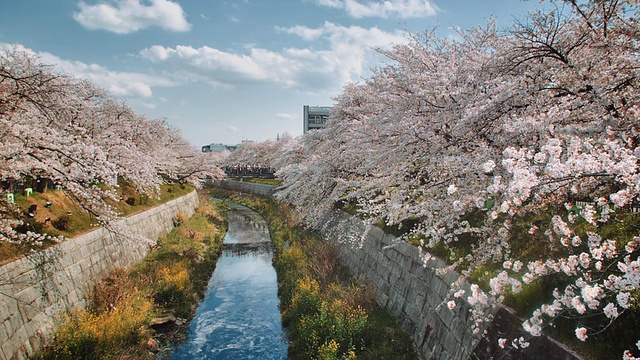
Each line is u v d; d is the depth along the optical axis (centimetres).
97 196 1045
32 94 989
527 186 364
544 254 618
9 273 824
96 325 928
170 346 1109
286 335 1159
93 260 1220
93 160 962
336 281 1307
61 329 899
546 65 619
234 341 1141
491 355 565
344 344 909
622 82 531
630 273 311
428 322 829
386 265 1164
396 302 1033
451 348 702
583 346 457
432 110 800
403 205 798
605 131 480
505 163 407
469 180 627
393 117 870
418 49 1032
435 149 741
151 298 1245
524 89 596
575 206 644
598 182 408
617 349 428
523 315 554
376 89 1243
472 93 693
